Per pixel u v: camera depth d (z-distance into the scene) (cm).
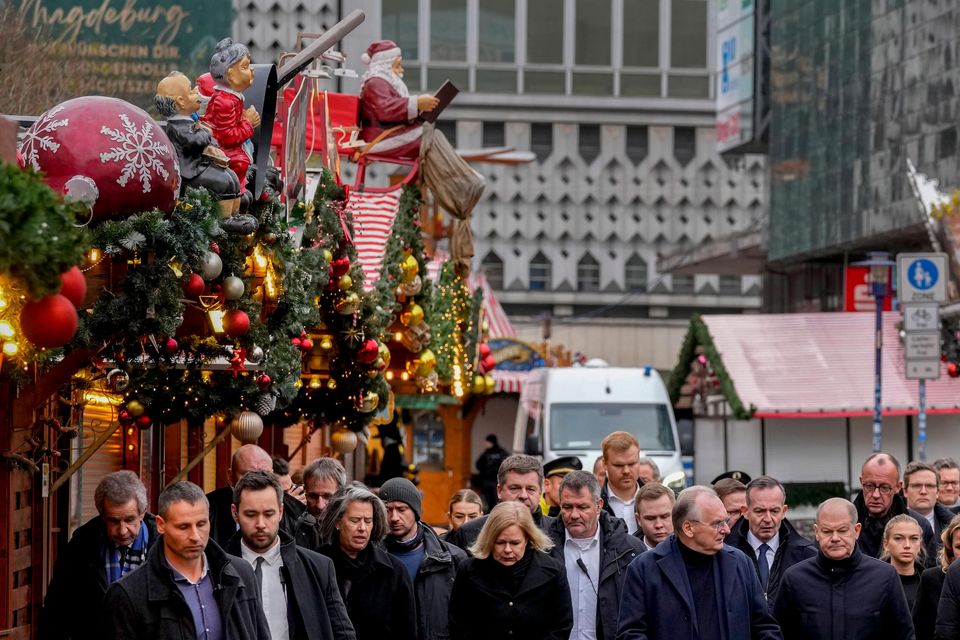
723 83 12169
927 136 9106
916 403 6119
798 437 6209
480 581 1741
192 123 1596
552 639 1744
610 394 5244
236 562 1473
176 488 1412
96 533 1691
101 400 2239
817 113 10494
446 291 3603
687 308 14462
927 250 9569
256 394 1955
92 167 1398
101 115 1418
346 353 2559
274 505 1580
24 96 2611
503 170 14438
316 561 1627
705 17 14688
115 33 2752
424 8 14588
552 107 14488
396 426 4562
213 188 1603
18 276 1056
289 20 7750
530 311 14450
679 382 6712
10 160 1229
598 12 14662
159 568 1417
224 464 3192
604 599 1880
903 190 9344
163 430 2755
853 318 6456
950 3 8844
